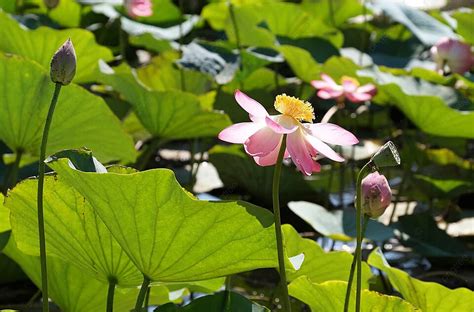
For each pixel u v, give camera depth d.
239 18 5.59
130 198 2.65
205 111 4.05
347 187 5.13
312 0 6.46
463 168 4.87
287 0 6.99
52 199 2.79
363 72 4.53
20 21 5.12
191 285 3.30
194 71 4.62
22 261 3.25
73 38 4.43
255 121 2.67
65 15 6.39
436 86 4.55
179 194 2.64
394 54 6.15
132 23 6.02
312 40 5.55
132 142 3.72
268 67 6.52
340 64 4.75
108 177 2.62
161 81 5.02
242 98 2.67
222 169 4.80
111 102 5.01
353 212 4.05
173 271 2.79
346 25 6.66
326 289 2.94
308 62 4.83
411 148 5.04
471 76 5.14
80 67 4.58
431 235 4.23
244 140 2.64
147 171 2.61
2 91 3.60
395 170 5.29
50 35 4.43
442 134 4.29
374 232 3.95
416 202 5.07
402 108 4.32
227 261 2.77
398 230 4.24
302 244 3.29
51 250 2.92
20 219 2.87
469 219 4.91
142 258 2.77
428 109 4.17
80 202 2.79
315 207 4.03
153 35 5.64
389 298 2.89
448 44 5.01
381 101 4.96
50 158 2.63
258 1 6.56
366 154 5.24
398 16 5.50
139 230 2.71
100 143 3.73
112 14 6.04
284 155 2.72
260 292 3.87
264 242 2.72
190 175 4.86
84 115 3.65
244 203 2.66
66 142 3.71
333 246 4.28
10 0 6.03
